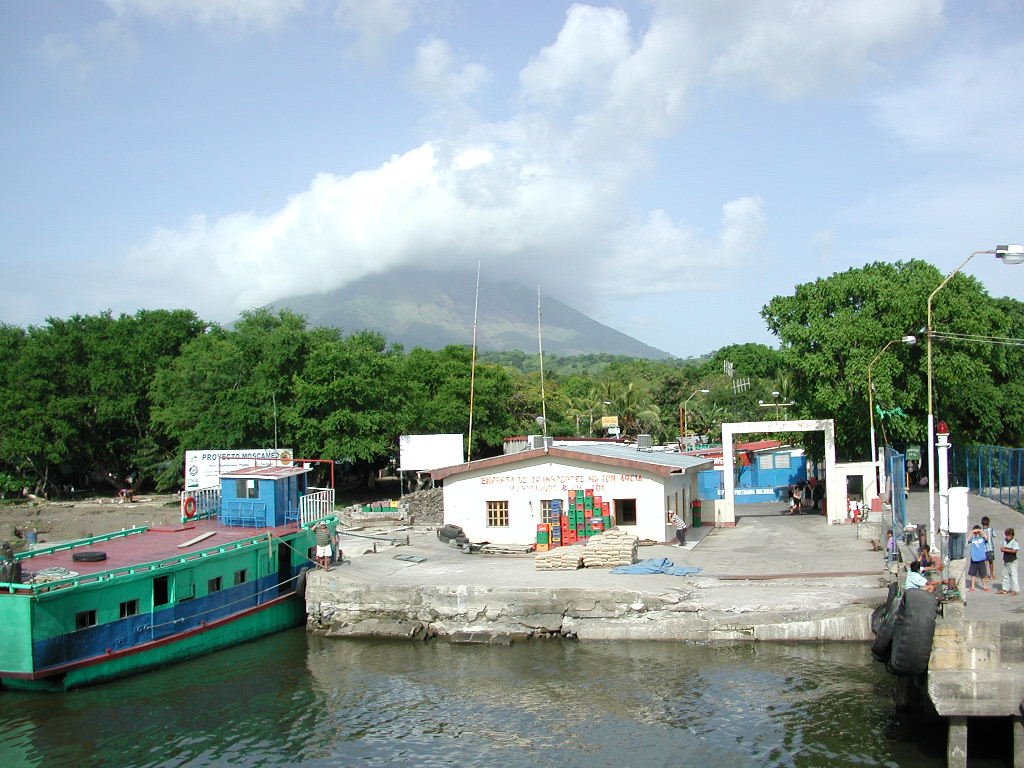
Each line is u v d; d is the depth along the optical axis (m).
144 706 24.19
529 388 101.12
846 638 27.77
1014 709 18.00
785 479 64.62
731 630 28.34
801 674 24.91
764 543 39.50
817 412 56.94
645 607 28.97
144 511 68.88
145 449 82.00
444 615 30.42
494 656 27.92
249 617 30.94
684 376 131.00
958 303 52.97
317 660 28.31
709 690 23.92
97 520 66.12
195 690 25.48
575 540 38.50
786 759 19.55
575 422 100.44
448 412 81.69
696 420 101.75
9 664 24.25
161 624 27.73
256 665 27.88
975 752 19.66
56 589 24.69
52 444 77.81
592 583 30.56
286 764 20.38
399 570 34.16
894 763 19.20
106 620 26.14
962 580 21.59
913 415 55.84
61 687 25.00
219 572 30.28
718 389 110.88
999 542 32.06
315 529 35.16
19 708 24.06
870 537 39.22
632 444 61.81
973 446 53.56
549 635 29.56
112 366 81.69
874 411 53.62
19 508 70.06
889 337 53.62
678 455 50.19
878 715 21.86
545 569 33.47
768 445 64.69
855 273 57.69
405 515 52.19
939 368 52.91
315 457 70.19
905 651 18.55
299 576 33.00
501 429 87.56
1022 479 42.66
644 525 39.25
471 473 40.66
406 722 22.66
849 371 52.97
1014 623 18.23
